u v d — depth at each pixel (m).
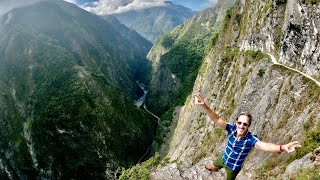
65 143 163.12
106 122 170.12
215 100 93.06
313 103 42.78
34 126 169.75
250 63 75.50
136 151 172.75
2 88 198.50
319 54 47.97
